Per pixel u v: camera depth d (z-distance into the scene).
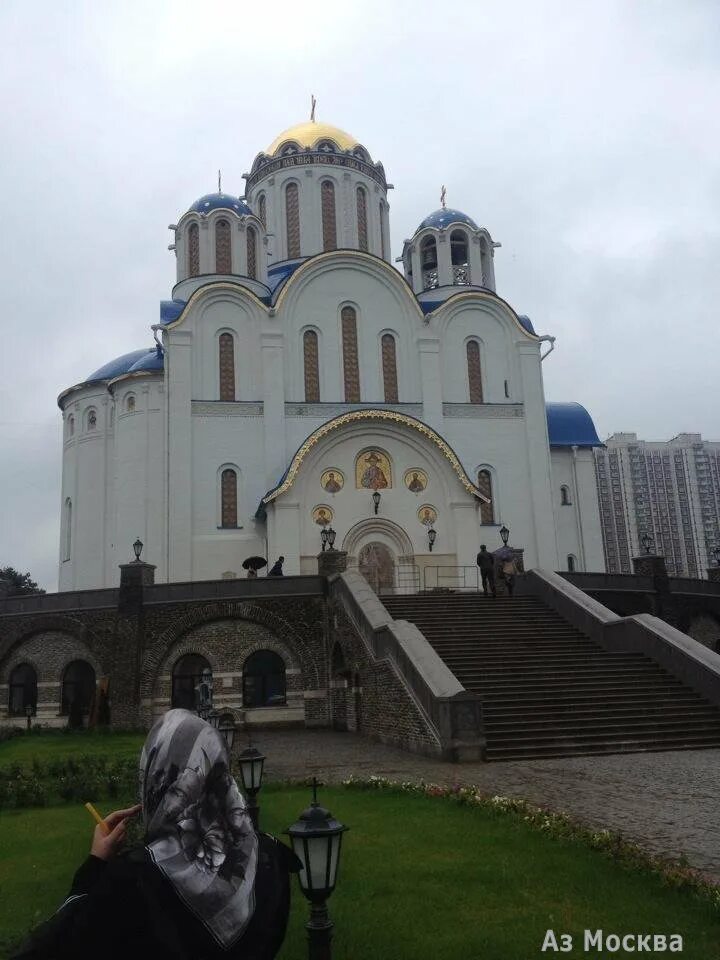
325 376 39.94
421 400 40.38
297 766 17.97
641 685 22.20
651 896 7.95
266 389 38.88
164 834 2.93
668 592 33.62
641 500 86.94
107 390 44.34
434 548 36.62
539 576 29.86
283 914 3.11
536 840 10.15
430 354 40.84
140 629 28.62
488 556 29.72
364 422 36.94
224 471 38.16
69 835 11.80
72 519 44.59
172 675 28.34
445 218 46.28
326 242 47.44
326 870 5.15
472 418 40.91
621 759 17.95
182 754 3.09
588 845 9.62
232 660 28.30
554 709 20.56
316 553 35.75
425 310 43.19
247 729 26.62
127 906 2.76
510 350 42.16
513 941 6.82
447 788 13.66
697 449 88.50
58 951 2.71
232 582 28.73
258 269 43.69
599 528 45.19
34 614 30.55
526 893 8.06
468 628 26.12
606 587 31.98
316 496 36.34
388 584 36.25
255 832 3.23
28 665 30.58
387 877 8.71
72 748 23.30
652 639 23.73
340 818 11.80
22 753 22.47
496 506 40.16
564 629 26.62
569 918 7.34
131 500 39.47
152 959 2.74
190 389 38.31
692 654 22.28
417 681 19.59
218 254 43.03
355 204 48.25
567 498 45.47
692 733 19.89
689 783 14.55
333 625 27.75
